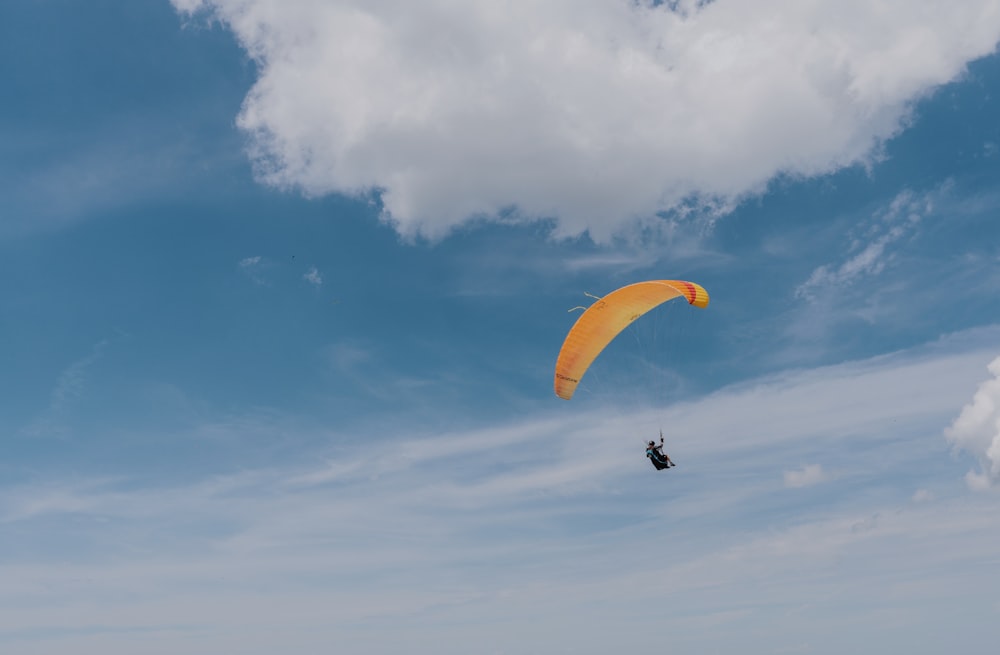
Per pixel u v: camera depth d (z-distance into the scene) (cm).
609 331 3956
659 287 3859
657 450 3694
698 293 3959
